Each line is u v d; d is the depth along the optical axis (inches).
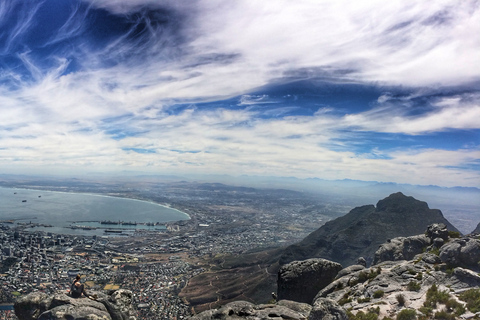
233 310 875.4
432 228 1600.6
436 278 1062.4
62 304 756.6
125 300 877.8
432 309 874.8
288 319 823.7
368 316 872.3
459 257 1114.1
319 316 748.6
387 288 1075.3
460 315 818.8
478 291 898.1
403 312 856.9
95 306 781.3
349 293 1168.2
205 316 852.0
